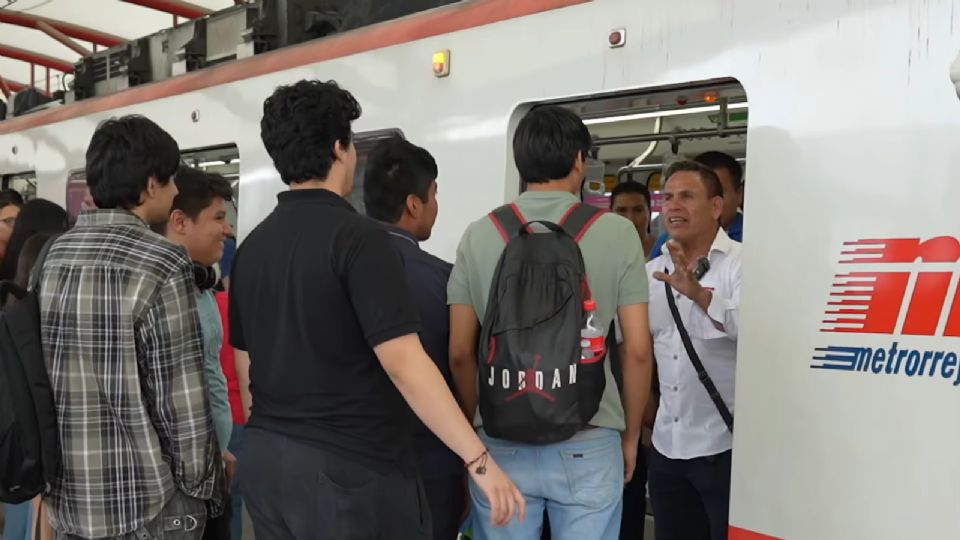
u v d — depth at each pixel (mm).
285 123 2150
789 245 2621
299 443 2049
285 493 2057
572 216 2395
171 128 5363
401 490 2104
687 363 3035
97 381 2266
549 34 3348
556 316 2211
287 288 2080
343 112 2180
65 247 2338
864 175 2484
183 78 5367
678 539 3186
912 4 2426
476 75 3617
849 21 2543
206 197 3109
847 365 2479
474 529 2518
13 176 7223
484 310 2436
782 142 2658
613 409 2381
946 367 2289
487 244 2441
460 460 2689
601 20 3172
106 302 2252
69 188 6309
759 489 2646
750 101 2740
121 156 2338
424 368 1985
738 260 3072
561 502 2328
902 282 2389
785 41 2674
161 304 2262
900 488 2363
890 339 2398
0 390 2232
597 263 2352
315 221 2100
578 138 2430
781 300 2627
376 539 2059
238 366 2807
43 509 3045
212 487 2375
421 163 2748
